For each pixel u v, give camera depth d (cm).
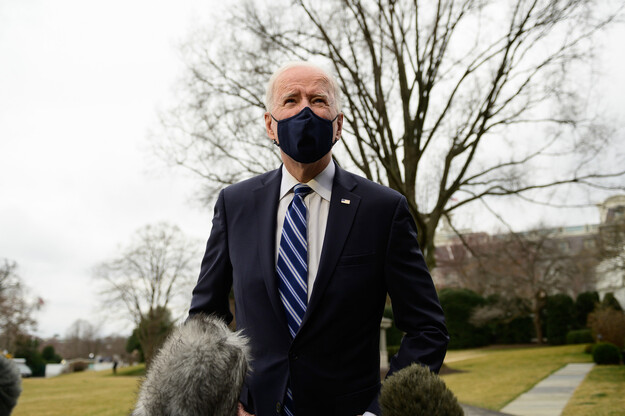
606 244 2494
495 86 1200
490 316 3188
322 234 158
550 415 783
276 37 1207
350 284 149
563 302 3127
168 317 3506
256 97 1220
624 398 888
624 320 2136
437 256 3884
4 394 228
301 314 149
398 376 107
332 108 158
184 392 102
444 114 1259
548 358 2031
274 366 146
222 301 172
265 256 155
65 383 2502
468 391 1198
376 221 157
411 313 156
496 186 1265
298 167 161
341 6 1164
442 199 1298
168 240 3534
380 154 1161
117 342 7338
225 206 175
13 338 3684
